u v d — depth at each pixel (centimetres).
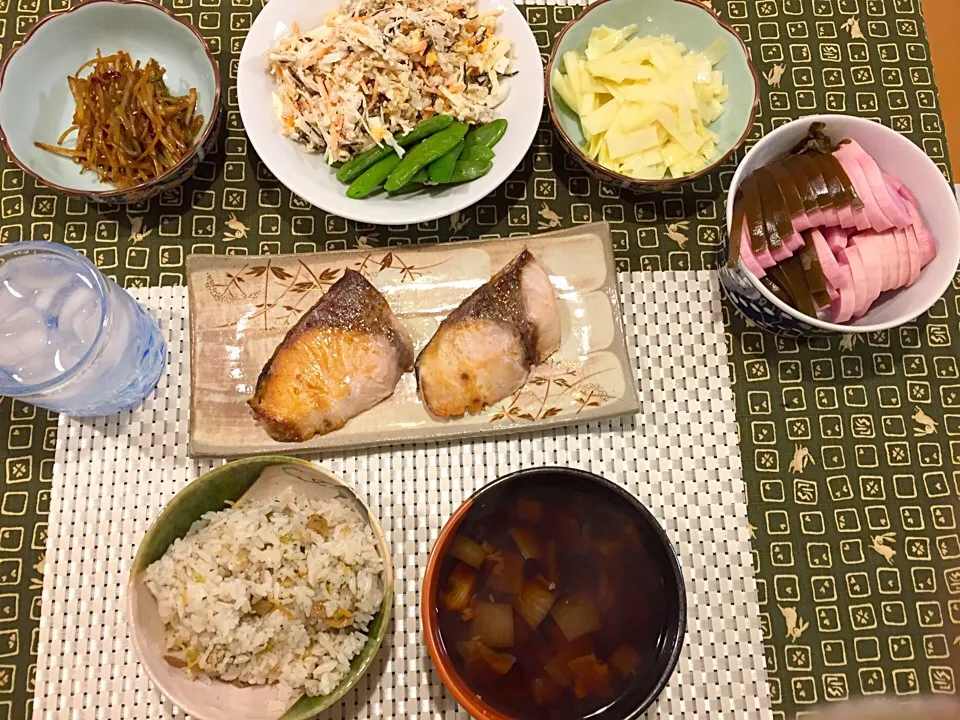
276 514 39
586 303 43
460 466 42
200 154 43
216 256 43
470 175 42
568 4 49
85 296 39
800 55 49
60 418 42
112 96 44
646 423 43
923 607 42
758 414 44
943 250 41
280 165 41
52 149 44
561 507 38
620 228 46
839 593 42
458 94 43
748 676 40
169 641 36
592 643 37
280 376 40
